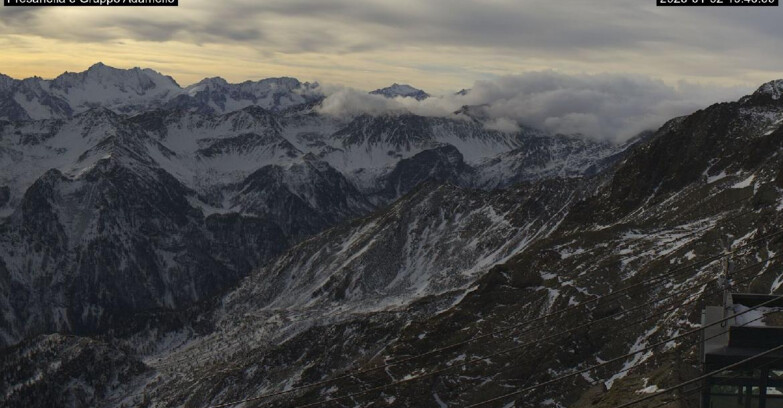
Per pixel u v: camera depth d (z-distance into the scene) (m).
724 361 66.25
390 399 185.62
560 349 172.00
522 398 164.75
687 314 156.38
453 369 184.12
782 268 152.25
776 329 66.44
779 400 65.38
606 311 179.50
